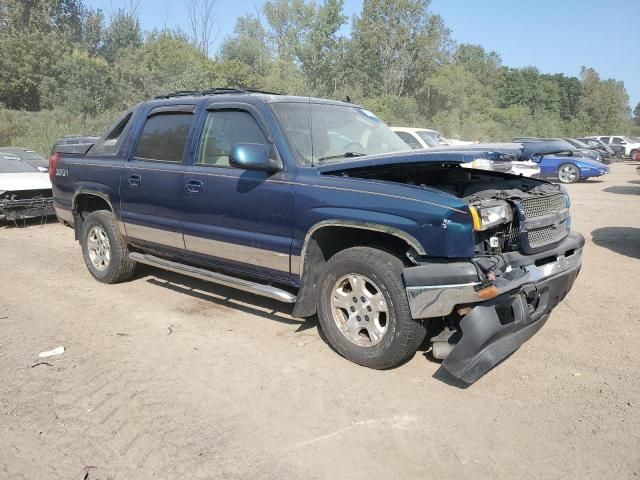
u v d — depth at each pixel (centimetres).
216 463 301
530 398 365
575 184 1897
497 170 457
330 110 501
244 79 3816
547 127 6003
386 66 4556
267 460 304
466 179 461
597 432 326
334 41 4441
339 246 438
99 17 4391
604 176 2288
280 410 354
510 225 386
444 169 457
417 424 336
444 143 1471
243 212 452
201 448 315
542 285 389
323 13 4312
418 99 4803
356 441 320
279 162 434
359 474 291
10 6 3738
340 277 408
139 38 4559
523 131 5662
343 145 473
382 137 518
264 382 390
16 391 379
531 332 392
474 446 314
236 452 311
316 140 455
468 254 354
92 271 634
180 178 499
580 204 1309
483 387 380
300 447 315
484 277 351
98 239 621
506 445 315
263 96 471
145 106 569
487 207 362
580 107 9238
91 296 583
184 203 498
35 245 849
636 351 434
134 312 533
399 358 385
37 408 358
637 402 358
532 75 8231
